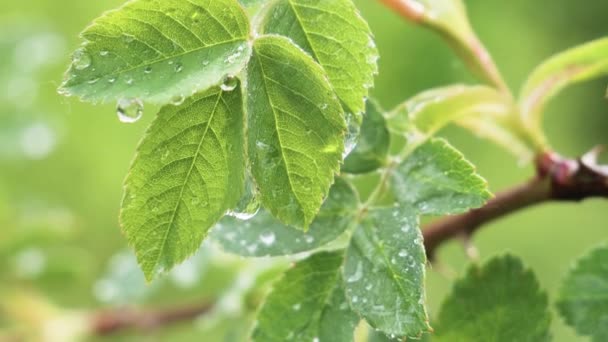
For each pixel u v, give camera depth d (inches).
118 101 8.7
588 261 11.6
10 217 19.5
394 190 10.2
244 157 9.1
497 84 12.0
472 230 12.0
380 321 9.5
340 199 10.2
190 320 16.9
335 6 9.1
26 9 25.1
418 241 9.7
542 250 26.2
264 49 8.9
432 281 22.6
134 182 9.0
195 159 9.0
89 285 21.2
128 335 17.4
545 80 12.1
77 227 22.4
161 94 8.7
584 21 25.3
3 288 18.6
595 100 26.5
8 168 22.3
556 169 11.9
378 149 10.3
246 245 10.3
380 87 20.2
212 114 9.0
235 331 14.0
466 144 23.0
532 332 10.8
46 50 20.1
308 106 9.0
